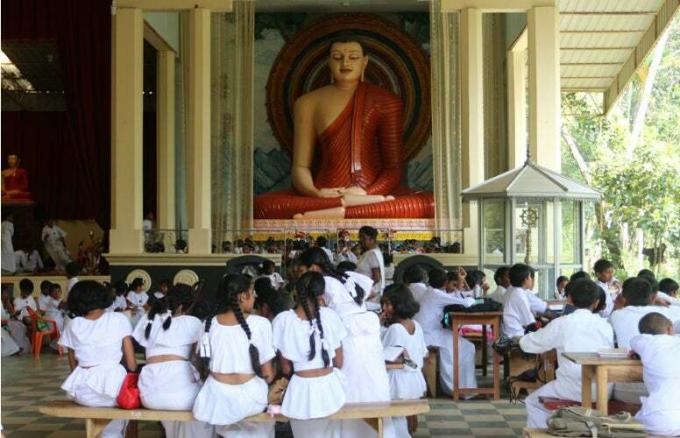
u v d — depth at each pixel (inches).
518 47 662.5
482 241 432.1
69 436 287.0
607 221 855.7
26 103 854.5
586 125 979.3
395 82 791.1
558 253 413.4
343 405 223.1
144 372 224.5
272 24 796.0
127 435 264.4
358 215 719.1
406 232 711.7
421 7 778.2
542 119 550.0
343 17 792.9
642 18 660.1
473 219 585.6
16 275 641.0
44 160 831.7
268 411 219.1
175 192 718.5
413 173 785.6
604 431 198.8
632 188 830.5
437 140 609.6
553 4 555.8
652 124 993.5
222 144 653.3
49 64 777.6
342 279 241.9
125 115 560.4
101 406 228.4
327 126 758.5
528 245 416.2
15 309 524.1
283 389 224.2
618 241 866.1
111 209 575.8
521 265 339.3
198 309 227.1
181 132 715.4
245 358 214.7
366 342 234.2
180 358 224.4
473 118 564.1
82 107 606.9
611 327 245.6
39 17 603.8
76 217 827.4
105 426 229.5
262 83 794.8
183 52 671.8
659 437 197.8
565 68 740.7
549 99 550.0
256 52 795.4
